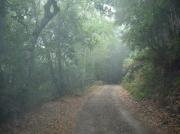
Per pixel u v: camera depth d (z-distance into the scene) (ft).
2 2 41.93
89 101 87.30
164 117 48.52
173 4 60.08
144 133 40.83
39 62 71.97
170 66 65.36
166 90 60.75
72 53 95.40
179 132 38.60
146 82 79.56
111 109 66.49
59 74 94.22
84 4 90.58
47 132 43.80
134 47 84.33
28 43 53.88
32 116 52.65
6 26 45.03
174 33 67.56
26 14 51.24
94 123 50.60
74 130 45.80
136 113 57.98
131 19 75.77
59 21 87.66
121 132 42.50
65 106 73.46
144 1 66.13
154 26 69.97
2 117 42.39
